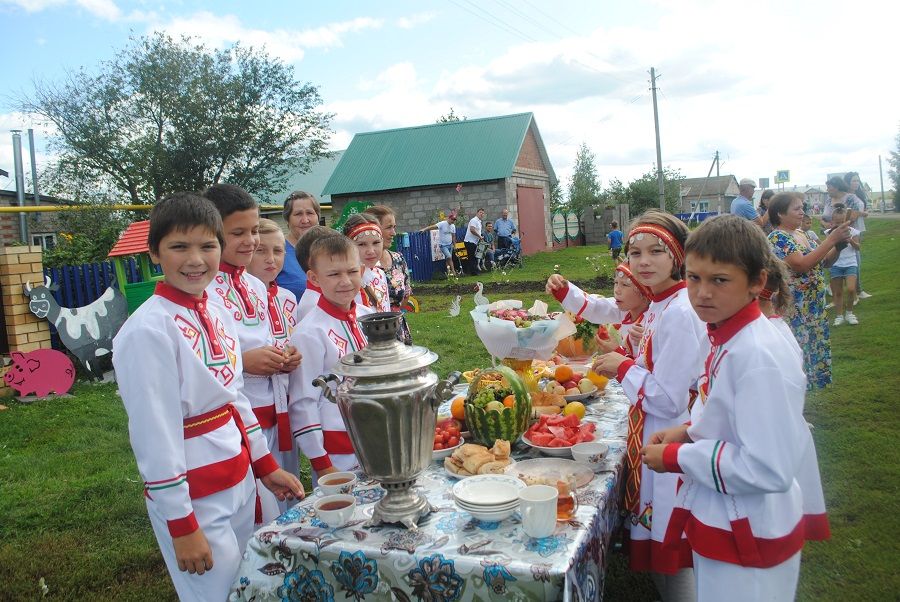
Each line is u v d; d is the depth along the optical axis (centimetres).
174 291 217
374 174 2300
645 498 259
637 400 260
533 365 371
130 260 926
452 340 891
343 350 287
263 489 263
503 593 176
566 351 397
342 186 2292
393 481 203
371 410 192
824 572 318
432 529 202
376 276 406
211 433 219
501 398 278
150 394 200
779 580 186
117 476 479
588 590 193
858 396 546
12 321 745
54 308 759
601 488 229
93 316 788
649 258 261
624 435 285
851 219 479
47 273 858
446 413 327
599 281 1486
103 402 691
